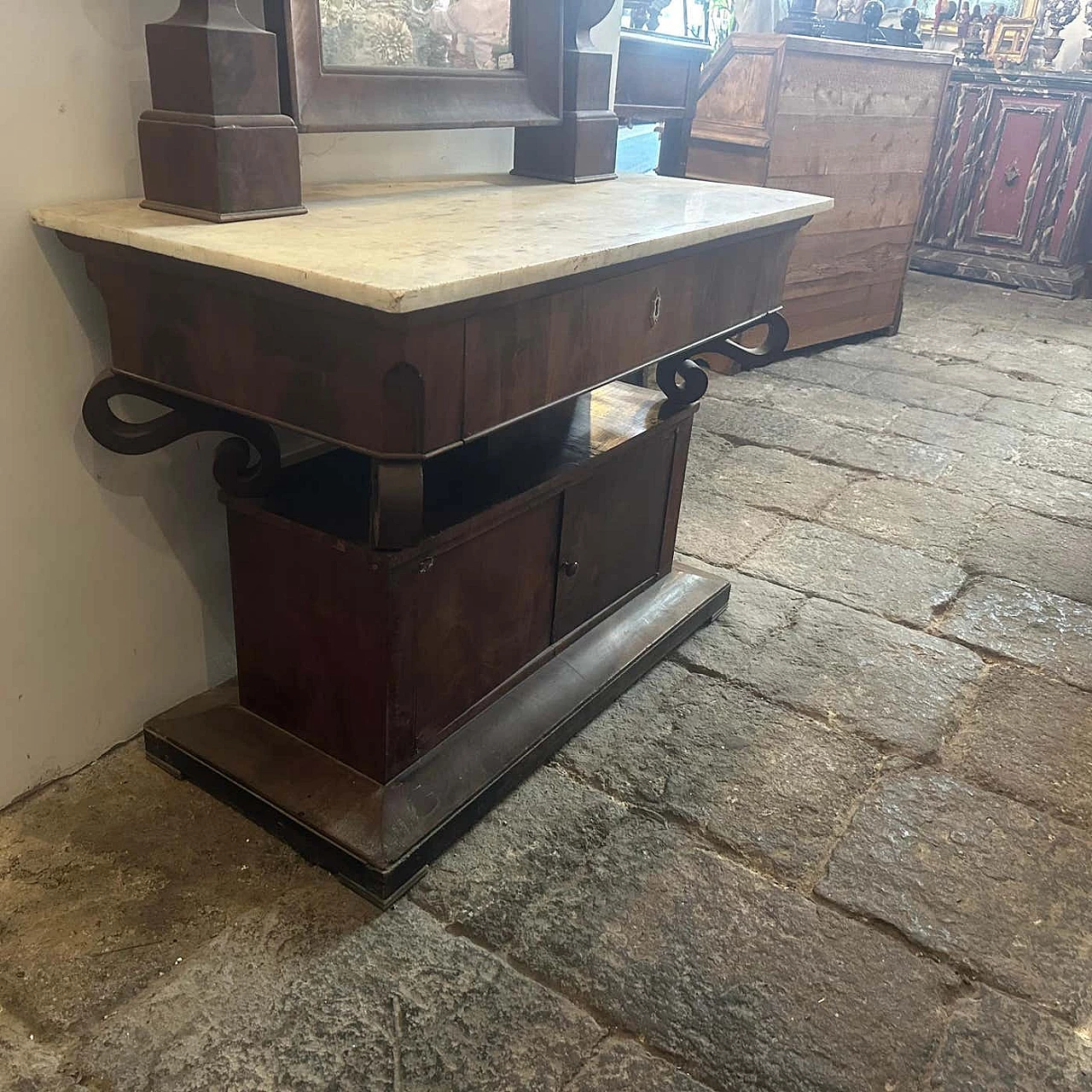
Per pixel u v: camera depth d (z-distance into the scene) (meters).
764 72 3.49
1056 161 5.37
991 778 1.75
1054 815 1.67
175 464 1.59
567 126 1.78
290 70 1.30
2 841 1.47
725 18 5.12
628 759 1.75
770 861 1.54
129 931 1.35
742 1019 1.28
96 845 1.48
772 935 1.41
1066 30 5.94
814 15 3.76
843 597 2.32
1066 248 5.45
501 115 1.63
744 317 1.75
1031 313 5.09
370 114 1.42
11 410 1.34
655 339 1.50
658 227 1.40
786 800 1.67
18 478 1.38
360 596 1.38
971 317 4.95
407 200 1.53
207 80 1.18
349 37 1.39
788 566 2.45
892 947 1.40
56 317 1.35
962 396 3.77
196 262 1.13
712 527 2.64
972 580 2.43
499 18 1.63
